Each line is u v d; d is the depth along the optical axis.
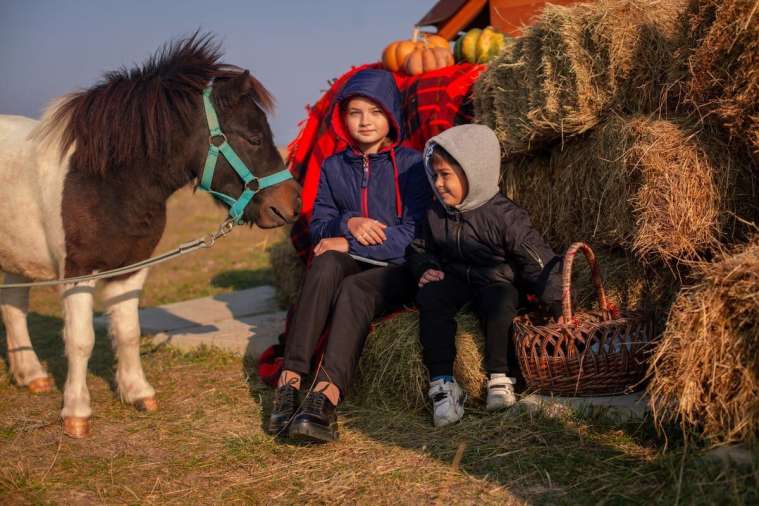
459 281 3.48
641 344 3.07
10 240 3.63
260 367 4.09
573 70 3.28
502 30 5.43
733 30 2.69
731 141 2.90
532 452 2.87
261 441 3.27
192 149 3.34
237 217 3.39
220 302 6.44
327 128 4.48
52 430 3.57
